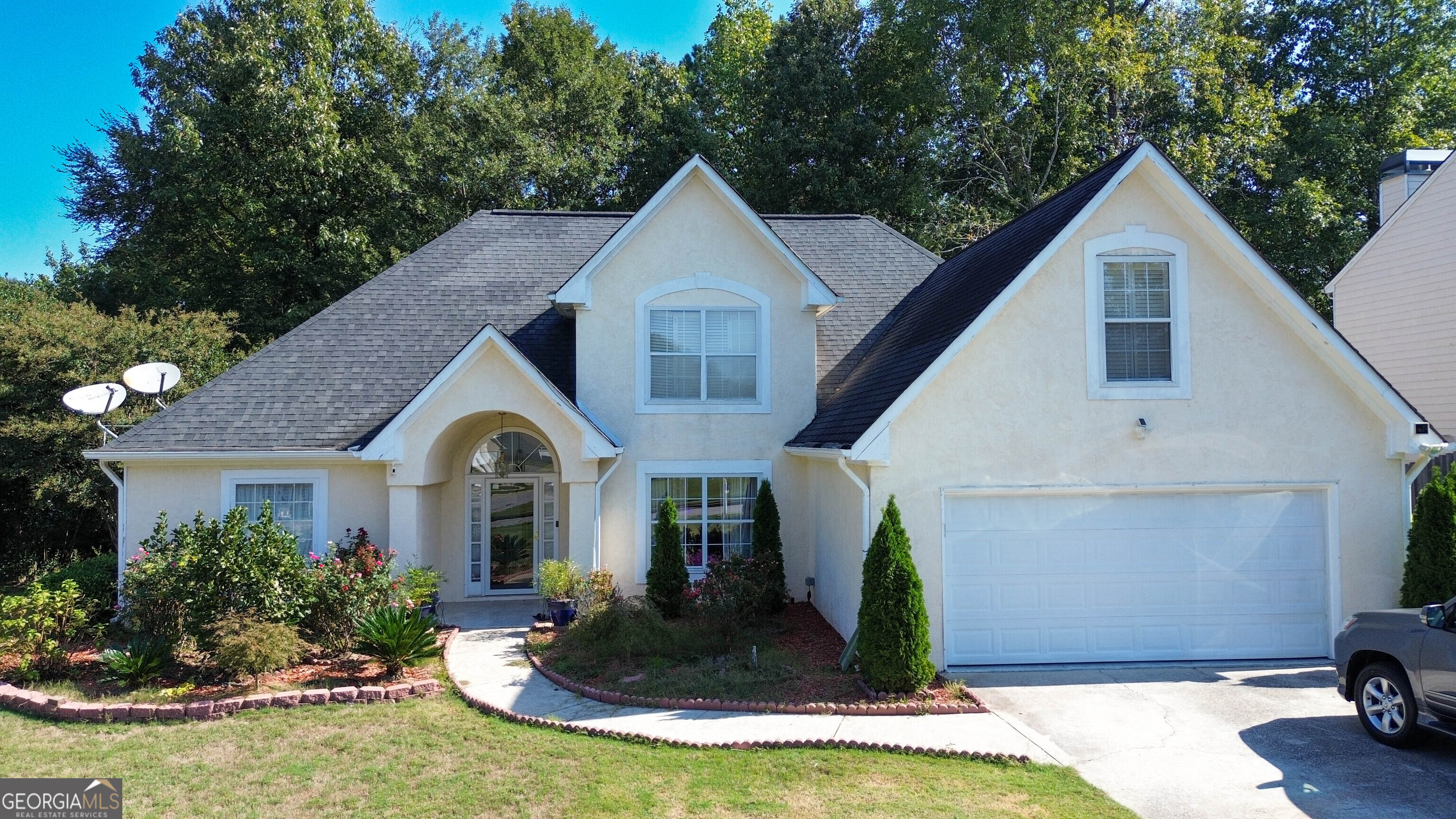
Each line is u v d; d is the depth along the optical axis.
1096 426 11.23
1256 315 11.46
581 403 14.86
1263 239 29.31
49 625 10.85
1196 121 30.78
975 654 11.12
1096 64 30.20
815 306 15.08
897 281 18.27
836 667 10.88
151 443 13.70
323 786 7.45
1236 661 11.33
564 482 13.79
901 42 32.66
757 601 12.59
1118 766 7.82
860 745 8.30
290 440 14.00
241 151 29.73
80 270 30.27
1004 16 29.12
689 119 35.25
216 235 31.20
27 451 19.62
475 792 7.29
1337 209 28.28
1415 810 6.86
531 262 17.92
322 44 30.09
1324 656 11.44
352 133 32.00
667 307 15.14
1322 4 34.06
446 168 31.30
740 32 43.25
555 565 13.23
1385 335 20.31
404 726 8.98
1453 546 10.48
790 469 15.17
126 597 11.36
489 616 14.38
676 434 15.03
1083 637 11.25
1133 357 11.38
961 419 11.02
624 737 8.58
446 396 13.77
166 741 8.58
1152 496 11.38
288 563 11.23
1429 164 20.86
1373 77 32.44
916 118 34.34
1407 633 8.00
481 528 15.88
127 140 29.33
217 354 23.47
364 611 11.66
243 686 10.18
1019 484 11.07
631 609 11.80
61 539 22.00
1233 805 6.99
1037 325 11.18
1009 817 6.75
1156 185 11.38
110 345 21.06
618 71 41.88
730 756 8.09
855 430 11.60
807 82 34.22
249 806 7.04
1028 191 31.78
